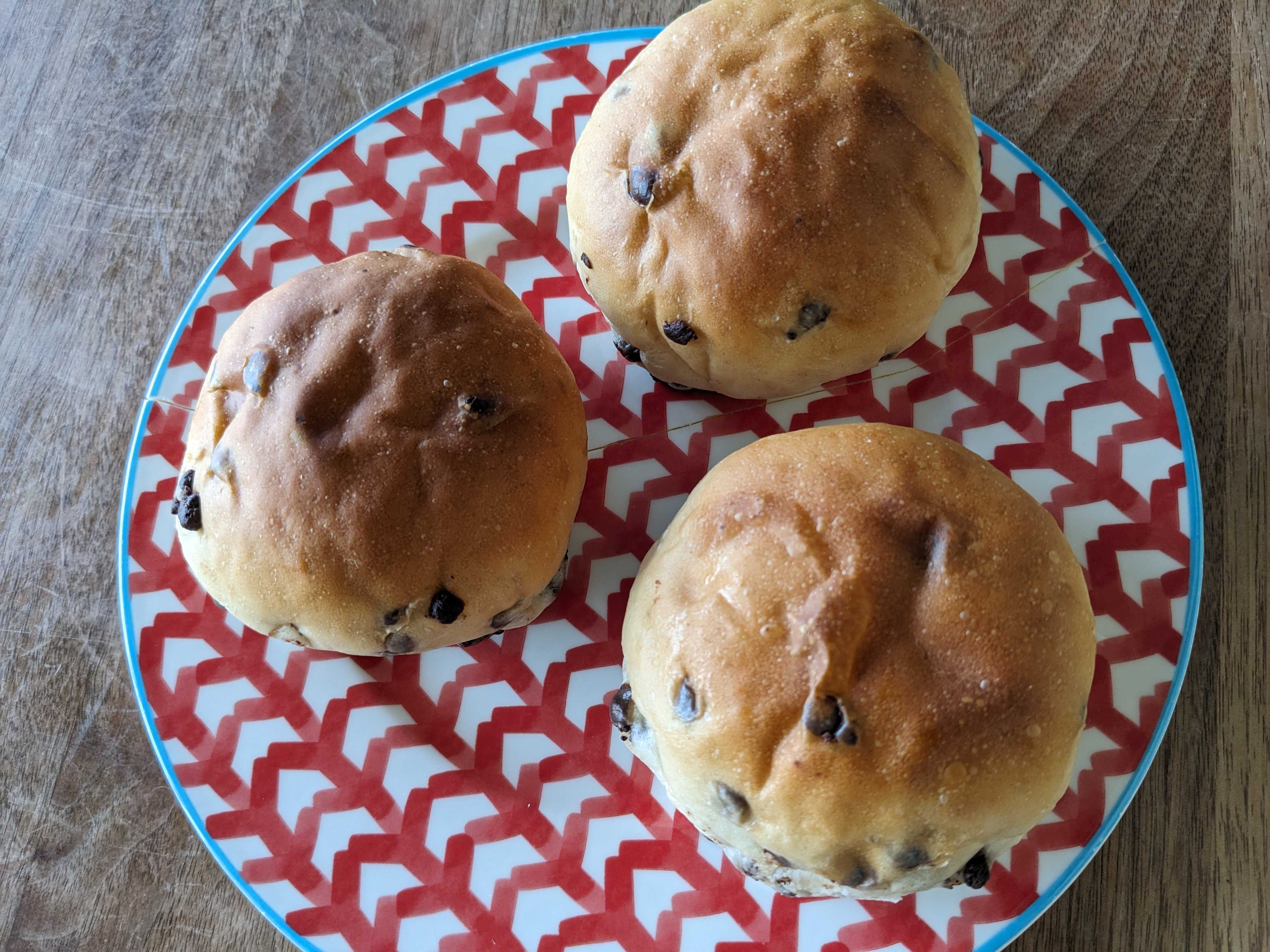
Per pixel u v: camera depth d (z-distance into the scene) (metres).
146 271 0.24
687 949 0.20
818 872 0.17
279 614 0.18
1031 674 0.16
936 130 0.19
